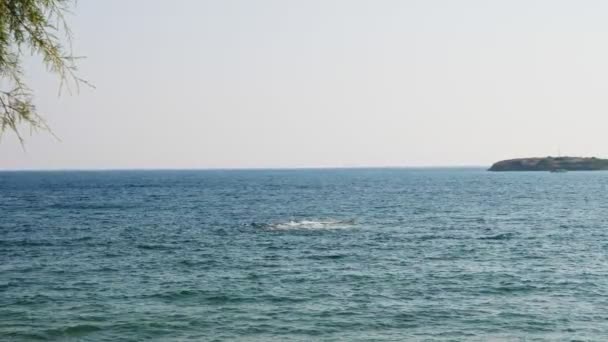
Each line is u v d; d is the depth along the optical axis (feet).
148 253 144.46
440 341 71.41
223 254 142.10
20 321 79.56
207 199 389.39
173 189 551.18
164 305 88.69
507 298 93.56
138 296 94.58
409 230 197.57
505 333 74.59
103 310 85.46
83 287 101.76
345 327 77.20
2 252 147.13
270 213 275.18
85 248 154.30
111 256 139.74
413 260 132.87
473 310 85.81
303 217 253.24
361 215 262.67
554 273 115.65
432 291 98.68
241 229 200.95
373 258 135.64
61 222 229.66
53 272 117.29
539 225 217.15
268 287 101.91
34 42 24.53
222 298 93.09
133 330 75.82
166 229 203.00
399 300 92.12
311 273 115.96
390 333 74.74
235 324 78.48
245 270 119.44
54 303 89.61
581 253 144.46
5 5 24.54
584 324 78.54
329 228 202.90
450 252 146.10
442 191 485.15
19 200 379.35
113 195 444.14
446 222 228.22
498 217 250.98
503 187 549.54
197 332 75.00
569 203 337.93
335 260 132.67
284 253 143.64
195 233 189.26
